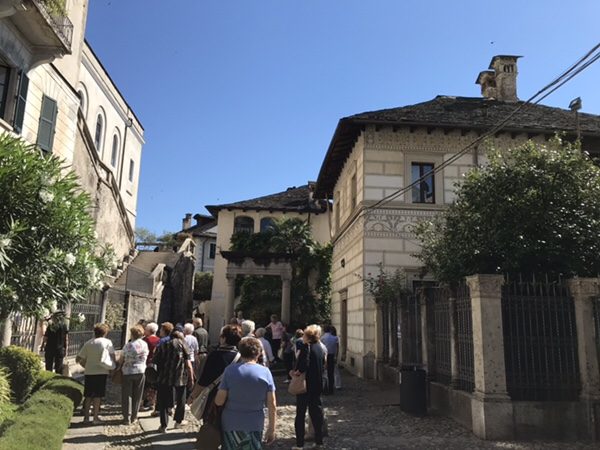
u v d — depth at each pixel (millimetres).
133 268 22234
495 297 8383
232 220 34812
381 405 11047
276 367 19000
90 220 8117
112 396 11602
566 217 9430
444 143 17922
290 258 26734
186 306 28188
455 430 8594
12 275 6695
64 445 7293
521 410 8055
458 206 10891
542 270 9406
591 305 8484
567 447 7551
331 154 21359
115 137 32719
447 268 9766
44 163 7355
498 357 8211
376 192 17453
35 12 11703
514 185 9703
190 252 30453
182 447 7332
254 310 30203
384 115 17781
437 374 10836
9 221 6789
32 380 8719
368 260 17031
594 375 8242
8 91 12227
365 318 16781
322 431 7477
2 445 4562
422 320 11484
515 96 21531
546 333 8531
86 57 26719
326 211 34438
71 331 12961
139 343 9086
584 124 18234
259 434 4562
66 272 7348
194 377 10297
